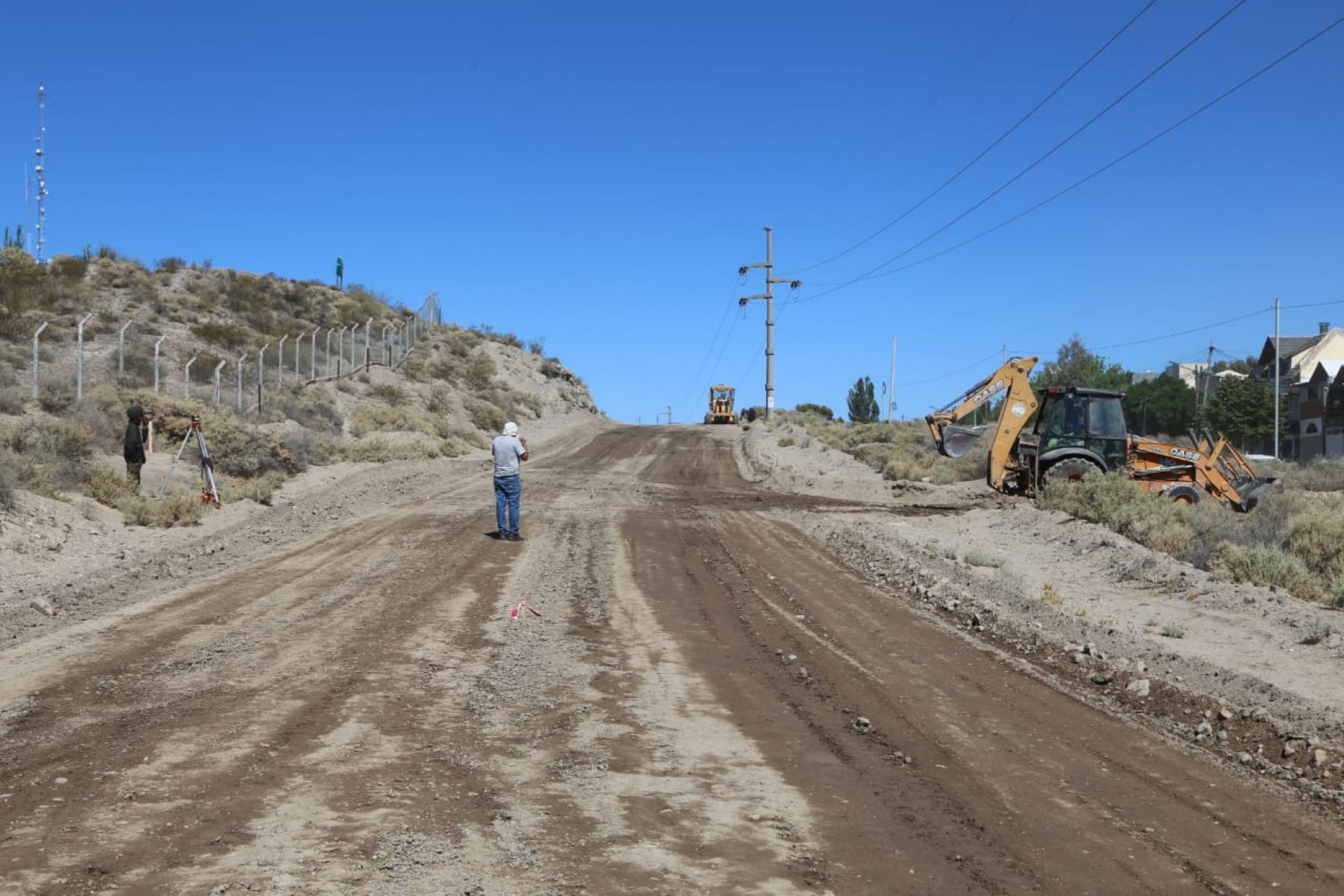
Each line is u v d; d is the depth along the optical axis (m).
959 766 7.71
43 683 8.94
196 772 6.72
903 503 31.05
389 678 9.48
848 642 12.09
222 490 22.97
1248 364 147.00
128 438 21.42
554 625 12.17
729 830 6.13
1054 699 10.01
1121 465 27.91
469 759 7.26
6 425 22.12
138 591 13.47
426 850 5.57
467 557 17.03
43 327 29.28
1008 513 25.31
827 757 7.73
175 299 56.09
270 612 12.27
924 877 5.57
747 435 57.28
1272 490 28.67
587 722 8.32
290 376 48.81
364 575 15.05
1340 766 8.16
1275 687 10.38
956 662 11.34
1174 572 17.03
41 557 14.98
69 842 5.49
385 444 37.91
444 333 81.75
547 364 85.62
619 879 5.32
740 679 10.07
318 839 5.67
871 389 113.50
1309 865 6.09
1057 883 5.59
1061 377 90.56
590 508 25.80
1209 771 7.99
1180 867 5.94
